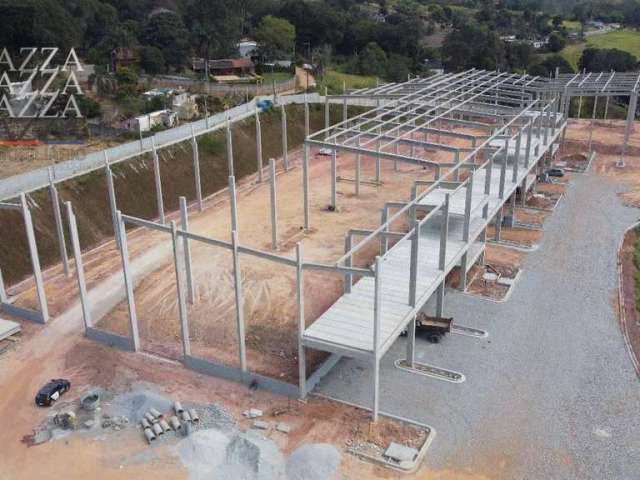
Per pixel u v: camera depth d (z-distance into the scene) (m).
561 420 21.83
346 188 49.56
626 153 58.66
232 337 27.33
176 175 47.16
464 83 55.12
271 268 34.28
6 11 75.19
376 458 20.03
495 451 20.36
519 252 36.22
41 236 35.97
